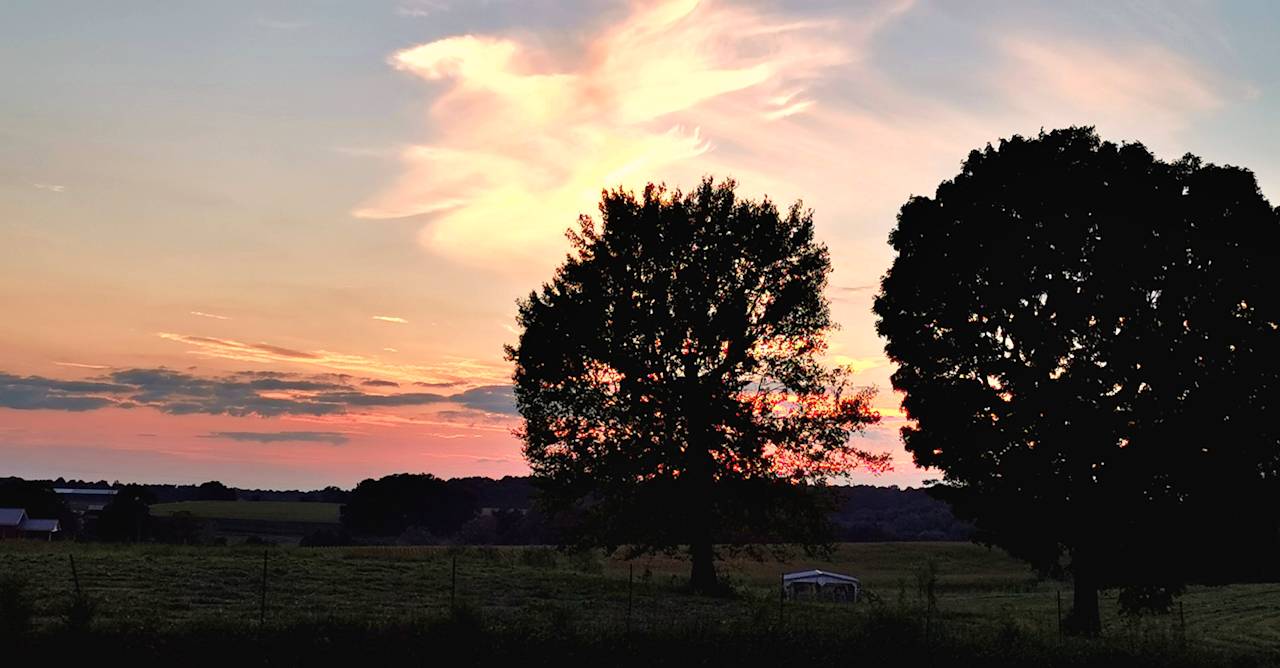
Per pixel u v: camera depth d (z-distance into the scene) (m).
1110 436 36.84
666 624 27.11
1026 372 38.78
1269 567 36.69
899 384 41.44
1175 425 36.25
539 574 48.00
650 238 43.78
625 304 42.91
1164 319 37.22
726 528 45.94
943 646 26.20
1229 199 37.44
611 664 22.78
